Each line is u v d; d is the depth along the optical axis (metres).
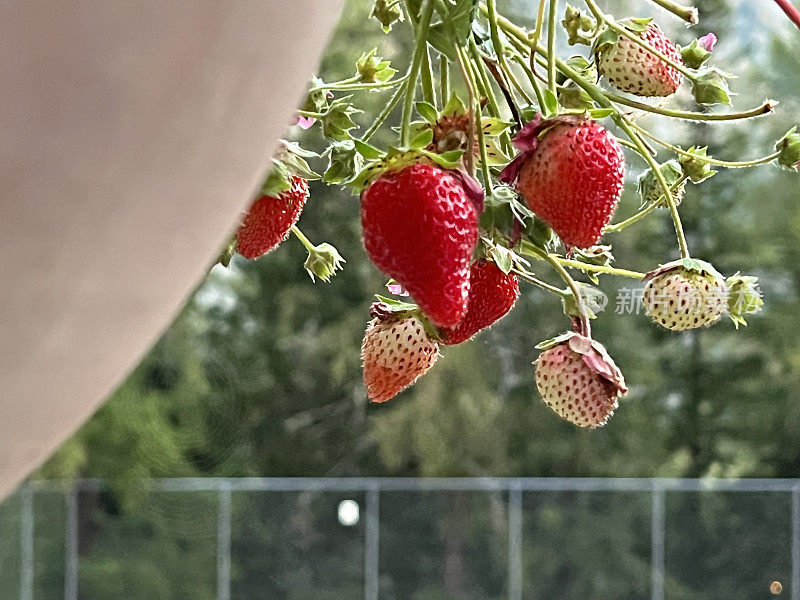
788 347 9.47
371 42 6.43
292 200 0.54
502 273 0.51
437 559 7.68
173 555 8.05
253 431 9.89
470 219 0.39
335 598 7.77
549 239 0.46
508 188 0.44
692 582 7.55
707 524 7.57
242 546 7.93
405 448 9.84
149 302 0.17
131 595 8.03
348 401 10.06
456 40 0.41
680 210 8.60
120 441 8.55
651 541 7.62
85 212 0.15
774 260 9.02
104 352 0.17
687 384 9.80
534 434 9.77
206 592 7.96
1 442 0.17
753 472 9.69
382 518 7.75
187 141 0.16
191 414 9.11
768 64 8.48
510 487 7.71
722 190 8.72
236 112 0.16
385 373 0.54
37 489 7.99
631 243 8.25
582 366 0.50
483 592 7.68
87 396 0.18
